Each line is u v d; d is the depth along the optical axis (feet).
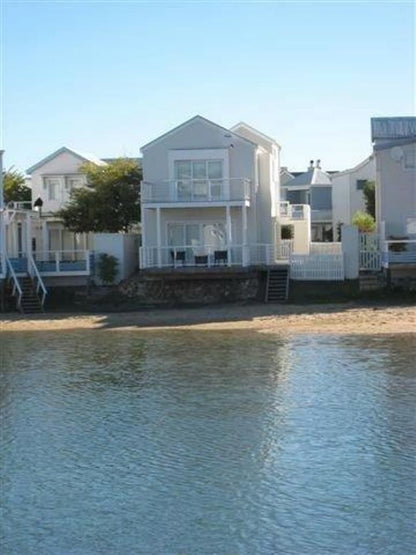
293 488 47.01
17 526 42.93
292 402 67.00
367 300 135.23
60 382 78.33
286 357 88.48
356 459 51.80
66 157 206.39
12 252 158.92
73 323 124.77
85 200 171.63
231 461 52.11
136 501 45.96
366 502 44.60
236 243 149.07
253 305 135.95
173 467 51.29
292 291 140.77
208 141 148.77
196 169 149.48
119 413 65.26
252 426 60.03
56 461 53.42
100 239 153.38
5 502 46.37
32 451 55.72
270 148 164.14
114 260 151.33
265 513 43.50
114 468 51.62
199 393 71.46
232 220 148.87
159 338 106.52
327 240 256.52
